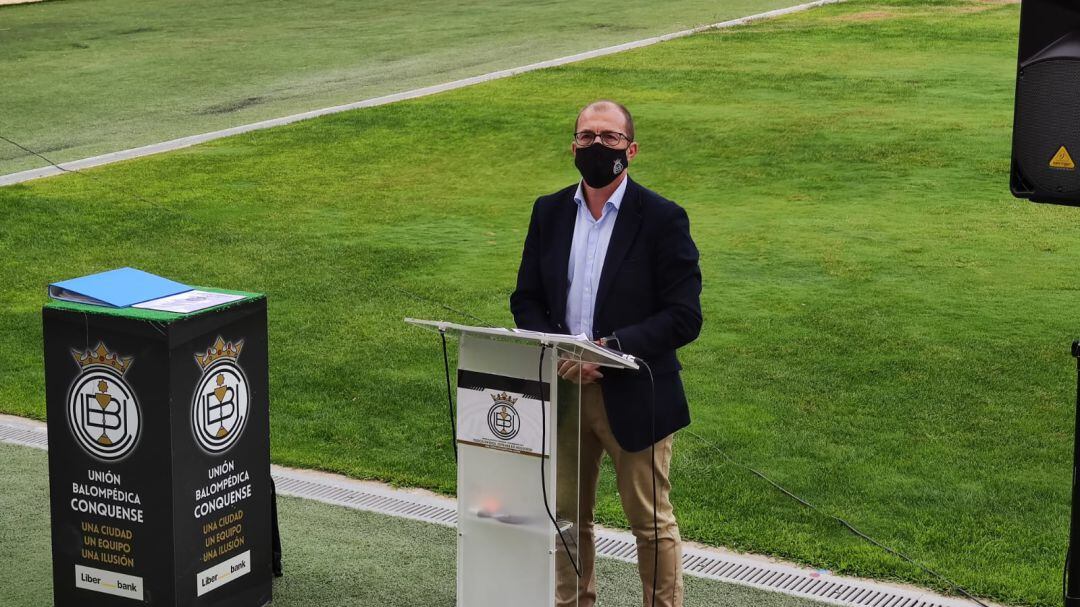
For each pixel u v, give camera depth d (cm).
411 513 684
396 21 3206
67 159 1733
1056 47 471
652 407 498
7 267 1206
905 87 2147
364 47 2798
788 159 1686
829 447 796
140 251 1270
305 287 1153
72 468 529
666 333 493
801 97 2078
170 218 1395
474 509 498
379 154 1766
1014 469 759
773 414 852
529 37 2873
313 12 3422
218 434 530
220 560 539
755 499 707
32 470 732
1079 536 476
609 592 583
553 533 484
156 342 501
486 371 485
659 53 2533
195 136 1888
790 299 1112
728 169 1645
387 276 1202
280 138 1858
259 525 558
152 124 2014
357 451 786
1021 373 923
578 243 509
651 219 500
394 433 817
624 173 504
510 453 486
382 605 568
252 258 1251
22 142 1872
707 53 2519
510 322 1056
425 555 624
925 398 879
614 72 2327
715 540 649
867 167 1634
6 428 816
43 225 1349
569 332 511
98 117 2080
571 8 3359
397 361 956
